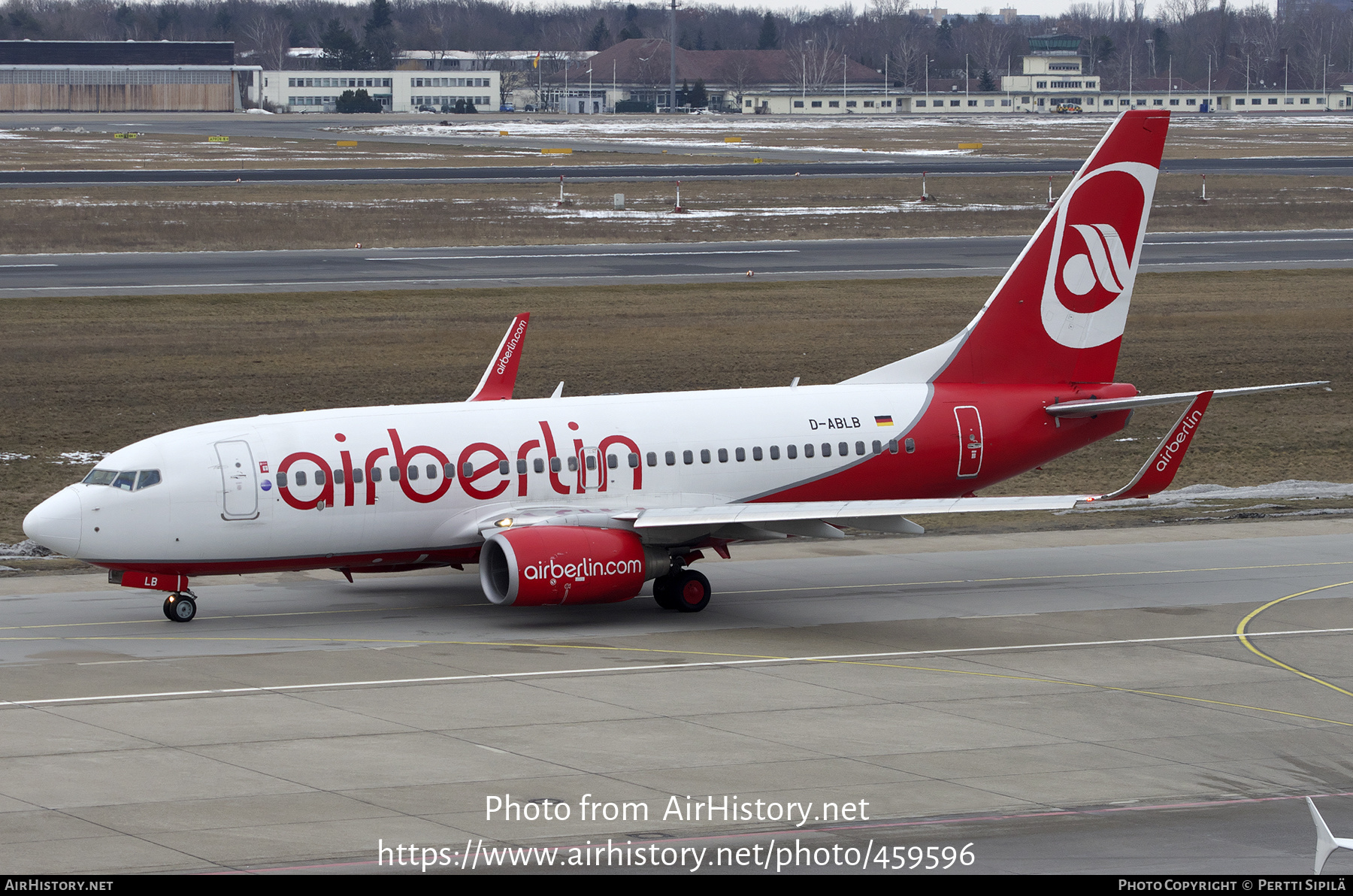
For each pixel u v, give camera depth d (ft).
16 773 314.55
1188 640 451.53
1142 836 287.48
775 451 510.17
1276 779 326.44
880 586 523.29
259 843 276.21
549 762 328.29
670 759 331.98
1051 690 396.57
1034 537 608.60
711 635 452.76
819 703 380.58
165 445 453.99
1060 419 546.26
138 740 339.36
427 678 397.80
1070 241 540.52
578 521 468.75
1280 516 644.69
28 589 508.12
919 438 526.57
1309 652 439.63
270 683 391.04
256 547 456.04
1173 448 447.83
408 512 467.93
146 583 455.63
